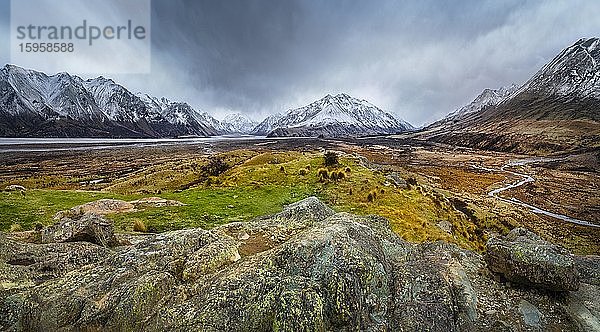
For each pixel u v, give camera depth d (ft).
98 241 60.85
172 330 34.24
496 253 53.83
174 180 265.75
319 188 152.15
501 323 45.09
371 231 53.16
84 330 36.86
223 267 42.22
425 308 42.68
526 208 275.39
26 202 106.73
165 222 90.74
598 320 46.93
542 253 51.03
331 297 37.88
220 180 180.75
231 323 34.58
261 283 37.76
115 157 629.51
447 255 58.18
